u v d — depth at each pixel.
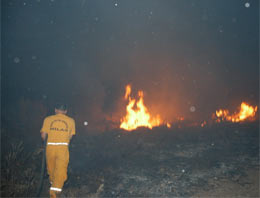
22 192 4.28
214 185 4.59
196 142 7.13
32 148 6.29
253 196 4.15
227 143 6.95
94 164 5.64
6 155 5.43
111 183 4.74
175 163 5.63
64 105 4.46
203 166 5.43
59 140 4.21
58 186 4.06
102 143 7.21
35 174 4.98
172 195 4.28
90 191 4.47
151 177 4.96
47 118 4.35
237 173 5.05
